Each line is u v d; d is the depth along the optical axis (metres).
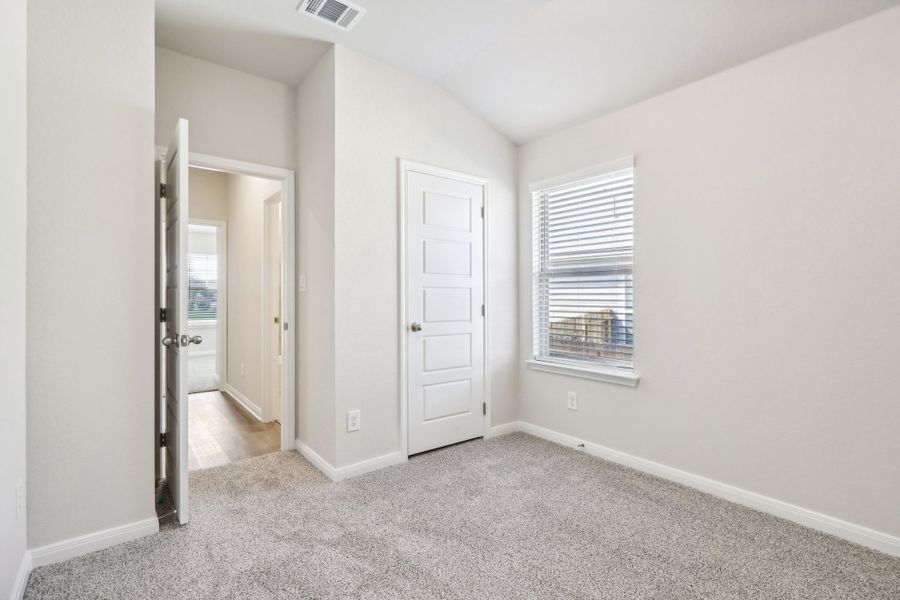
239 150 2.81
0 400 1.30
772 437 2.14
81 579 1.65
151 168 1.95
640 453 2.70
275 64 2.77
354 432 2.65
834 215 1.95
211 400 4.66
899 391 1.79
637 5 2.12
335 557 1.80
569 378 3.13
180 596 1.57
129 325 1.90
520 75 2.79
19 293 1.52
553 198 3.30
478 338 3.28
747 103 2.21
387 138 2.80
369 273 2.72
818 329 2.00
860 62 1.87
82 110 1.80
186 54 2.64
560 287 3.25
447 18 2.36
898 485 1.80
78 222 1.79
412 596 1.58
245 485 2.49
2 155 1.32
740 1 1.96
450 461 2.85
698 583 1.64
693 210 2.43
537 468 2.73
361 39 2.54
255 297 4.14
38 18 1.71
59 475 1.75
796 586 1.63
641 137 2.68
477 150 3.28
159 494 2.34
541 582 1.65
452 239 3.12
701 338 2.41
